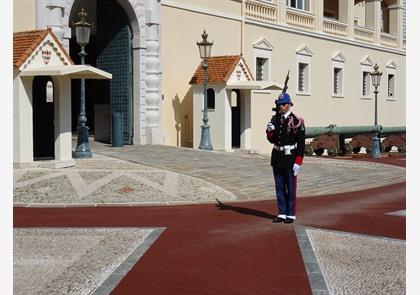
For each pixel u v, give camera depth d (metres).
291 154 9.80
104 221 9.83
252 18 28.14
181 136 24.05
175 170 15.65
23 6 18.00
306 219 10.33
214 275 6.81
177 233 8.98
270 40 29.42
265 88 21.89
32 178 13.26
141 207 11.27
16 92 14.28
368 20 39.91
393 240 8.57
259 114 28.62
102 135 23.34
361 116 37.78
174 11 23.61
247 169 17.06
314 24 33.12
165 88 23.23
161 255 7.67
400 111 43.06
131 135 22.14
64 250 7.79
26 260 7.30
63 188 12.52
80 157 16.95
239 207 11.53
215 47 25.98
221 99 22.19
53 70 13.98
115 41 22.48
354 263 7.28
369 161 24.30
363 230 9.41
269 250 7.96
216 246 8.16
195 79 22.64
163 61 23.11
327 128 27.69
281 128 9.84
